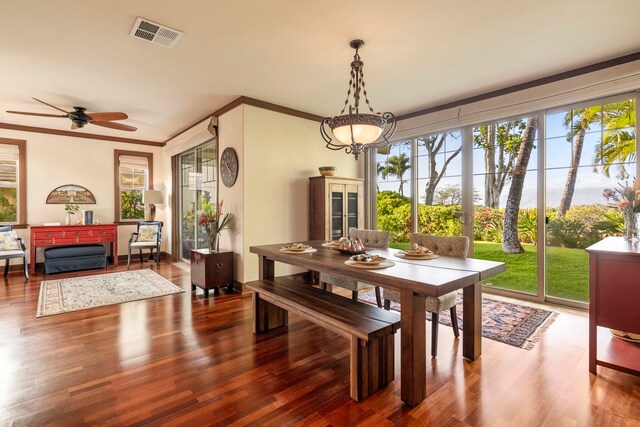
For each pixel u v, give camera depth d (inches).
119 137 247.6
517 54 115.3
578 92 125.8
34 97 155.7
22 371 84.5
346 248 106.6
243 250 160.1
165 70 127.7
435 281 68.9
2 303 141.2
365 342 72.9
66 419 65.7
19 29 97.6
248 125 160.6
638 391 75.2
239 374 83.6
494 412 68.3
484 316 124.6
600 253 80.8
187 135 215.9
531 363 88.9
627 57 115.7
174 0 84.6
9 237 194.4
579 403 71.0
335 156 199.5
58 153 226.2
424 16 92.4
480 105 153.3
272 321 112.8
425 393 73.9
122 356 93.0
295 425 64.5
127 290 163.2
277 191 172.4
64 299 147.3
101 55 114.8
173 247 251.0
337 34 101.8
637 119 117.5
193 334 109.0
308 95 157.3
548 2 86.0
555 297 138.8
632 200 94.7
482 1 85.6
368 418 66.7
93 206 239.1
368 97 159.0
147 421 65.2
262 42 106.6
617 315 79.1
